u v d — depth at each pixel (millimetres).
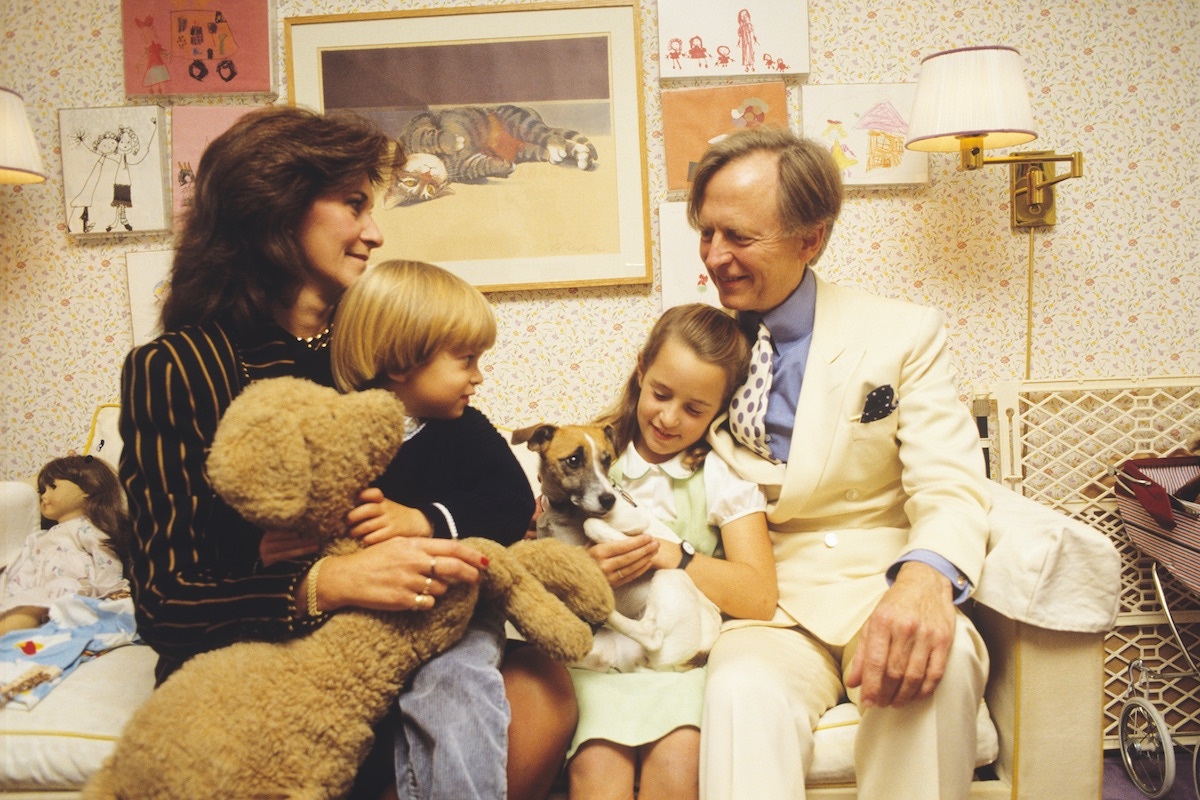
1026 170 2008
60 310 2059
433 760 948
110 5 2021
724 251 1363
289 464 853
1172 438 1997
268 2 2006
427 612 972
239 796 828
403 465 1072
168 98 2043
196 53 2014
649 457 1475
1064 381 1921
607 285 2053
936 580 1125
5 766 1193
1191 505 1597
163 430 1019
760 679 1129
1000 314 2064
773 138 1359
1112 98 2035
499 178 2018
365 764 1038
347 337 1062
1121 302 2070
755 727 1089
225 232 1104
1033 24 2025
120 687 1302
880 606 1102
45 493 1709
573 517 1339
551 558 1088
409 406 1098
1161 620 1878
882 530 1398
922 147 1866
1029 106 1750
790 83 2043
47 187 2043
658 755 1153
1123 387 1918
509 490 1133
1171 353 2074
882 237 2059
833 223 1411
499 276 2029
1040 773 1176
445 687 971
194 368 1042
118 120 2008
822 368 1380
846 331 1404
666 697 1197
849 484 1394
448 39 2000
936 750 1096
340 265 1157
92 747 1195
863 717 1162
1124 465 1813
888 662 1065
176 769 811
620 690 1208
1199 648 1911
